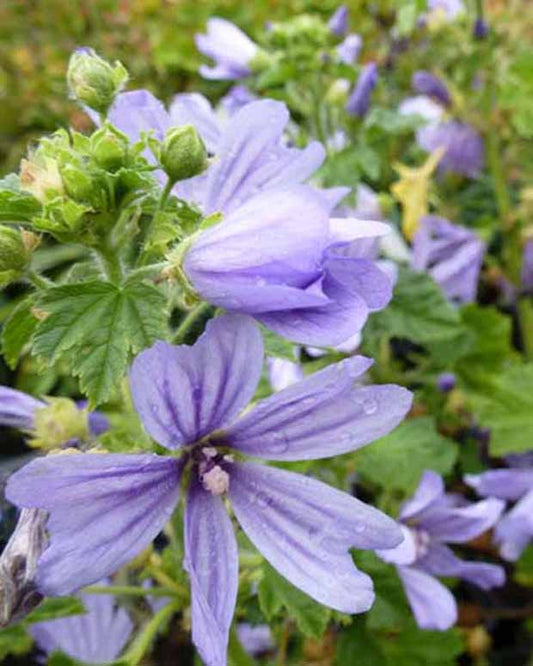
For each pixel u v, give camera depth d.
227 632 0.14
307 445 0.15
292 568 0.14
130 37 0.42
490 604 0.32
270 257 0.13
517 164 0.39
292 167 0.17
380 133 0.30
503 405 0.28
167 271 0.14
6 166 0.41
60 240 0.15
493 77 0.33
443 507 0.24
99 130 0.15
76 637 0.23
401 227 0.36
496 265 0.36
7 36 0.44
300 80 0.29
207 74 0.30
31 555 0.14
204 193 0.17
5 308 0.36
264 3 0.42
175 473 0.15
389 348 0.32
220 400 0.14
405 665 0.24
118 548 0.14
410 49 0.39
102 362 0.14
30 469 0.13
